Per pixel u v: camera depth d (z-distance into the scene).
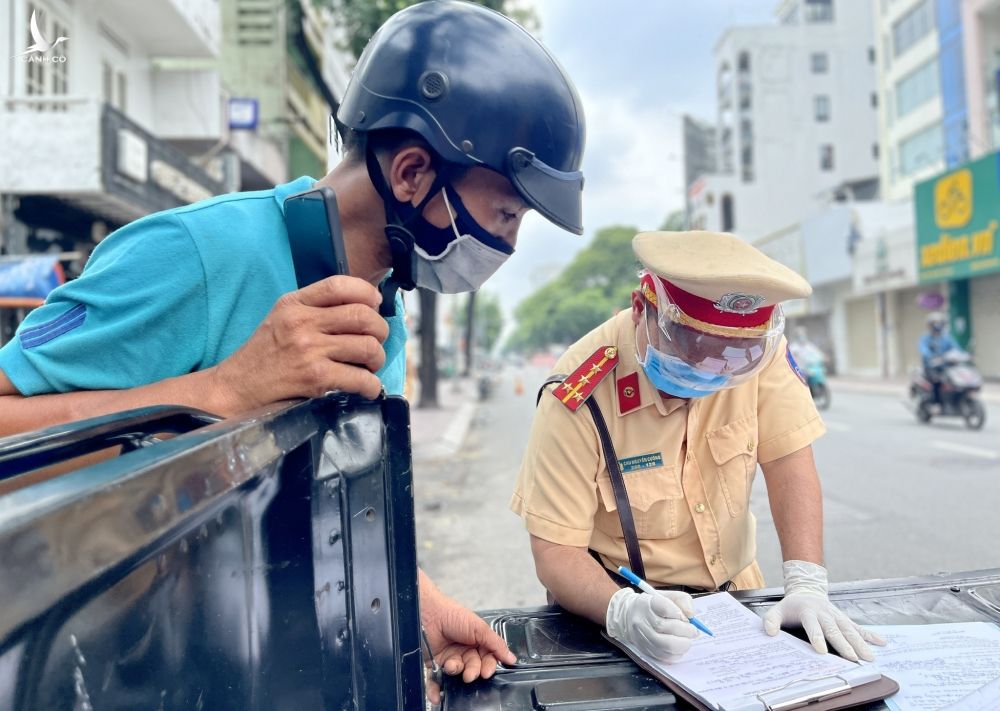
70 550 0.40
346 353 0.85
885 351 20.17
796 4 41.00
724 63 40.06
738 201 38.09
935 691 1.05
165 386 0.94
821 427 1.58
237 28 14.20
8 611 0.36
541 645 1.29
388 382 1.38
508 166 1.12
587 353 1.60
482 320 59.75
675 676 1.11
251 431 0.64
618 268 76.81
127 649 0.47
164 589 0.51
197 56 10.38
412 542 0.90
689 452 1.53
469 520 5.70
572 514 1.45
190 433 0.60
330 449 0.82
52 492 0.41
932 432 8.61
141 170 8.02
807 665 1.12
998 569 1.54
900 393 15.08
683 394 1.45
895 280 18.31
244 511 0.63
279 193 1.24
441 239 1.18
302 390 0.85
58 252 8.41
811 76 38.25
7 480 0.62
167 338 1.10
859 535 4.40
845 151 38.28
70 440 0.65
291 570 0.71
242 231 1.15
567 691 1.10
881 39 23.23
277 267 1.16
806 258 23.53
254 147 12.40
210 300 1.12
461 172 1.13
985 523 4.53
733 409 1.55
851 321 22.31
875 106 38.28
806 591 1.33
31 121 7.22
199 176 9.80
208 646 0.57
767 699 1.01
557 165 1.17
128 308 1.07
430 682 1.18
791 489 1.53
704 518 1.54
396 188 1.14
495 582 4.11
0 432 1.00
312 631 0.74
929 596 1.40
